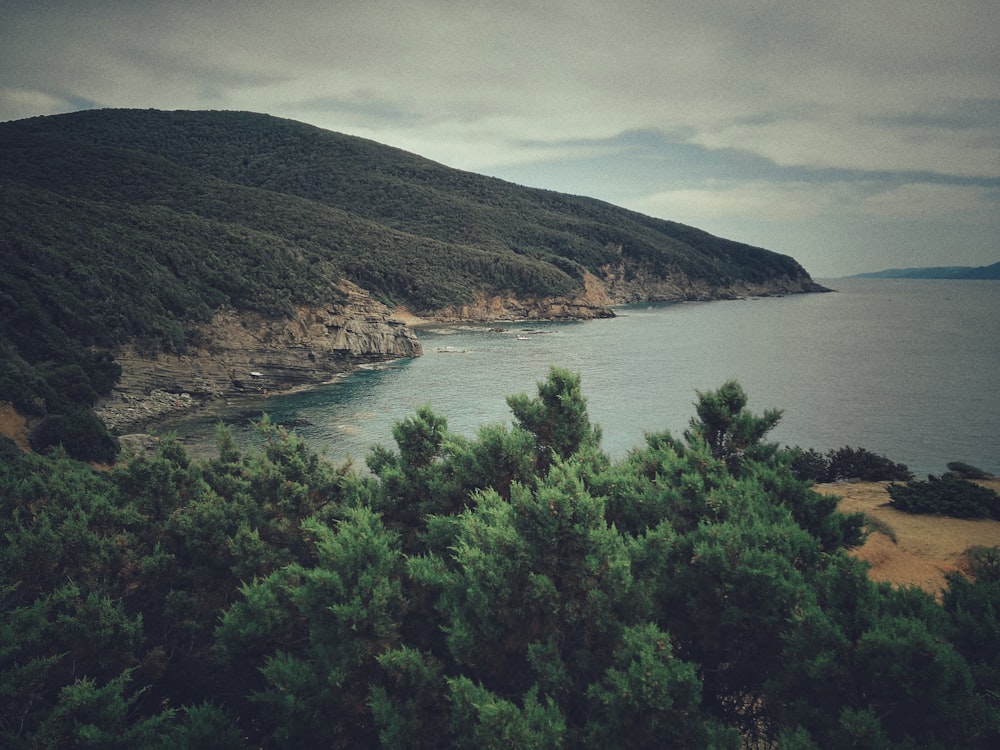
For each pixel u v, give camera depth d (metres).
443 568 11.74
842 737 7.65
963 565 20.50
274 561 14.31
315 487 17.25
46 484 18.67
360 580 10.12
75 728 8.90
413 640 11.34
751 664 10.05
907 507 26.84
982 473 37.25
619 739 8.38
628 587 9.94
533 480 14.53
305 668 9.63
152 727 9.12
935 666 7.71
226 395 65.31
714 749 7.88
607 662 9.77
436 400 64.00
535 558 10.53
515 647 10.20
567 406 16.08
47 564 13.49
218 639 11.23
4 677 9.55
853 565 9.73
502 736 7.84
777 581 9.88
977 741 7.61
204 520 14.99
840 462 36.41
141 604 14.21
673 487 14.44
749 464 16.12
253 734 11.09
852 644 8.55
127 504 16.55
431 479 15.70
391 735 8.62
